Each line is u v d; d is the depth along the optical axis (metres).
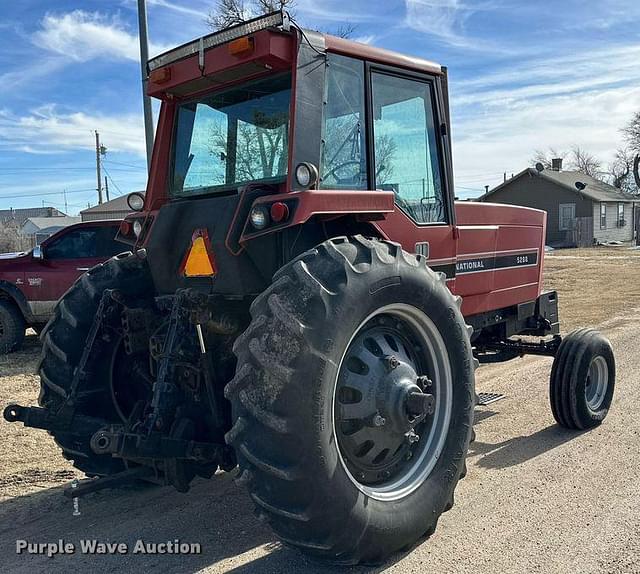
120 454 3.11
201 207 3.62
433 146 4.32
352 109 3.67
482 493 4.19
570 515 3.84
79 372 3.79
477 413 5.99
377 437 3.27
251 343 2.87
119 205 42.38
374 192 3.41
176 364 3.36
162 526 3.85
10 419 3.56
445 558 3.36
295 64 3.31
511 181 41.97
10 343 9.82
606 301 13.64
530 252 5.81
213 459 3.42
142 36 10.71
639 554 3.38
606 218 41.72
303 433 2.79
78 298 4.11
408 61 4.01
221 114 3.99
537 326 6.08
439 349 3.53
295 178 3.16
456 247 4.54
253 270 3.43
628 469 4.52
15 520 3.98
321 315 2.89
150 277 4.19
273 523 2.91
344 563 3.08
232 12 16.28
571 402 5.22
